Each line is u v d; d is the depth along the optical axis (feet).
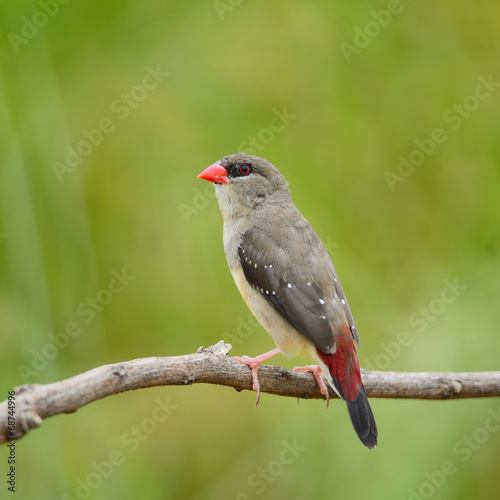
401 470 31.94
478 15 41.98
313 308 26.86
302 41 41.39
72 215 37.14
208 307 39.09
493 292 36.91
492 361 34.47
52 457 32.14
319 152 40.83
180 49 40.75
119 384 19.36
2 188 34.30
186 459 36.60
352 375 25.21
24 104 37.06
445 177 41.37
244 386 24.61
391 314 38.45
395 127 41.73
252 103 40.75
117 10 40.24
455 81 42.09
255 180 31.09
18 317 33.04
